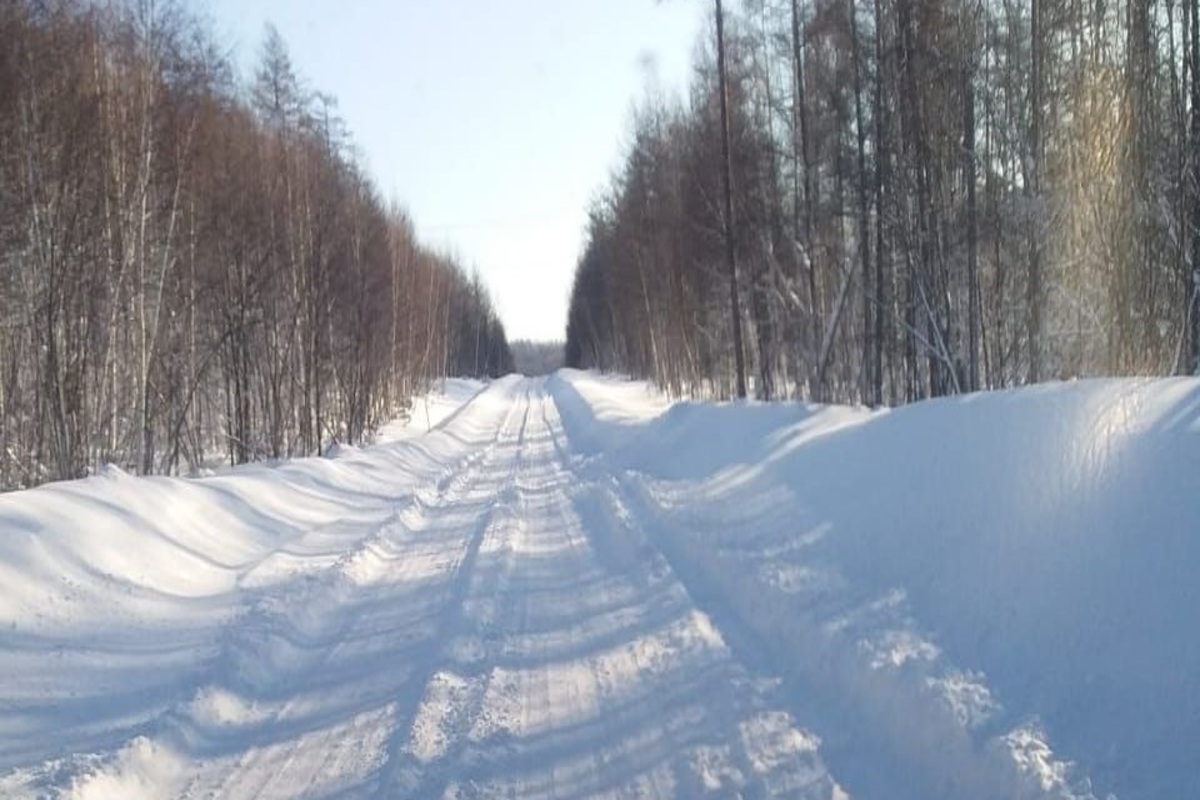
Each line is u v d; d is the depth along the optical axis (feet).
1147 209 52.60
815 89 83.20
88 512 29.37
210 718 19.42
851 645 18.94
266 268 82.79
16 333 61.00
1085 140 55.21
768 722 17.39
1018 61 68.44
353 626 26.63
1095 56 55.52
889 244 76.28
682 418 65.72
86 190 59.16
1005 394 28.09
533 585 30.32
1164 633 14.93
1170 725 13.26
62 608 23.95
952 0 63.36
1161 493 18.03
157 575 28.81
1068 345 59.11
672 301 128.36
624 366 226.58
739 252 93.25
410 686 21.18
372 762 17.24
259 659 22.81
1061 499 20.22
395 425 122.93
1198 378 22.95
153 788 16.46
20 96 54.65
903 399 85.92
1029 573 18.81
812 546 27.14
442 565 34.76
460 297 307.99
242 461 81.10
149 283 66.28
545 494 53.16
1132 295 52.60
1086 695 14.76
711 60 92.02
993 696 15.58
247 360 82.17
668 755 16.62
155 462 76.89
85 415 59.62
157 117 63.72
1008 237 69.15
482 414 141.79
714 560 28.76
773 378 109.70
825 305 91.04
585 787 15.79
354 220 104.37
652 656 21.98
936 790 14.33
